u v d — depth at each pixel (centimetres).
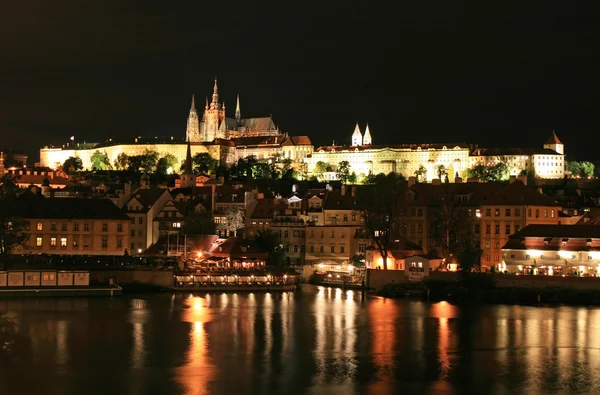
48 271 17175
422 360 11200
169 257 19712
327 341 12388
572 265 18325
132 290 18150
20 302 16050
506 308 16050
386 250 19575
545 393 9694
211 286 18662
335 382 10031
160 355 11275
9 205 18850
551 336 12912
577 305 16538
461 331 13288
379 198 19525
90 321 13800
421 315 14975
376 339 12581
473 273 17975
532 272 18575
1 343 11931
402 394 9581
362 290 19150
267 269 19775
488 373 10538
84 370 10431
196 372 10394
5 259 18312
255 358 11188
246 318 14388
